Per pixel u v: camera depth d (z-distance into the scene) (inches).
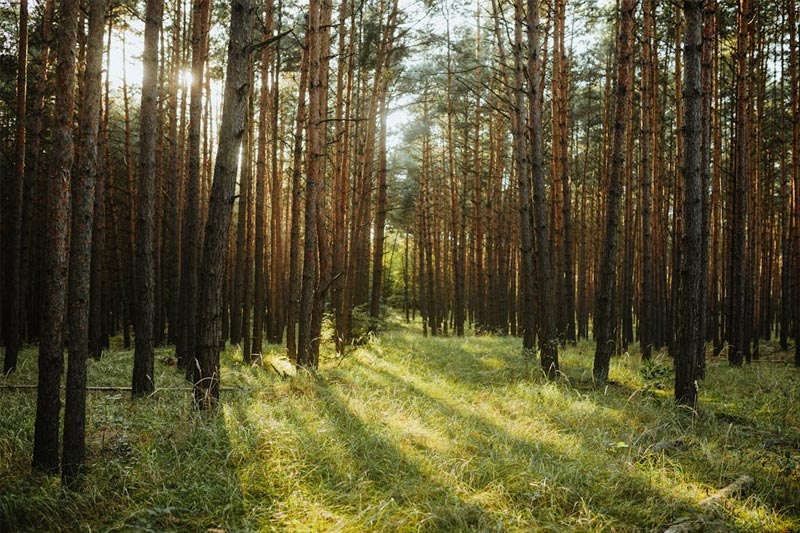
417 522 164.9
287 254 1074.1
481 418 279.4
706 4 430.6
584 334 966.4
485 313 988.6
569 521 170.9
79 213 187.8
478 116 840.9
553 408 301.0
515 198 990.4
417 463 209.6
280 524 165.5
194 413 247.8
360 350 538.0
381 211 695.7
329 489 188.2
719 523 166.7
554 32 609.0
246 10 264.8
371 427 251.8
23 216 495.8
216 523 164.6
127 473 186.4
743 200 506.6
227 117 264.5
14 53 546.6
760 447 235.5
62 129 181.0
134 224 671.8
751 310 613.3
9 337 381.4
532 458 213.8
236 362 495.8
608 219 384.8
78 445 185.3
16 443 213.0
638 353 645.3
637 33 645.3
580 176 1001.5
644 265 559.5
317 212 493.4
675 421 270.8
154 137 322.7
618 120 373.7
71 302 187.2
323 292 464.1
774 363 566.3
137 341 315.9
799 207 549.6
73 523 161.6
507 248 944.9
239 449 211.8
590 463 213.5
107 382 356.8
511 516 171.3
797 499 186.5
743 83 499.2
